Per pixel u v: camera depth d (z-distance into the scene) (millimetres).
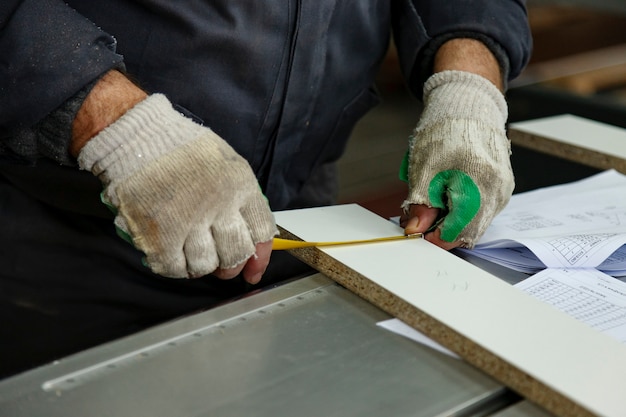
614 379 535
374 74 1071
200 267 669
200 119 871
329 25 908
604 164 1109
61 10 708
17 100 693
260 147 935
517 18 987
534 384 530
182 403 519
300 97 905
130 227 654
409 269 692
